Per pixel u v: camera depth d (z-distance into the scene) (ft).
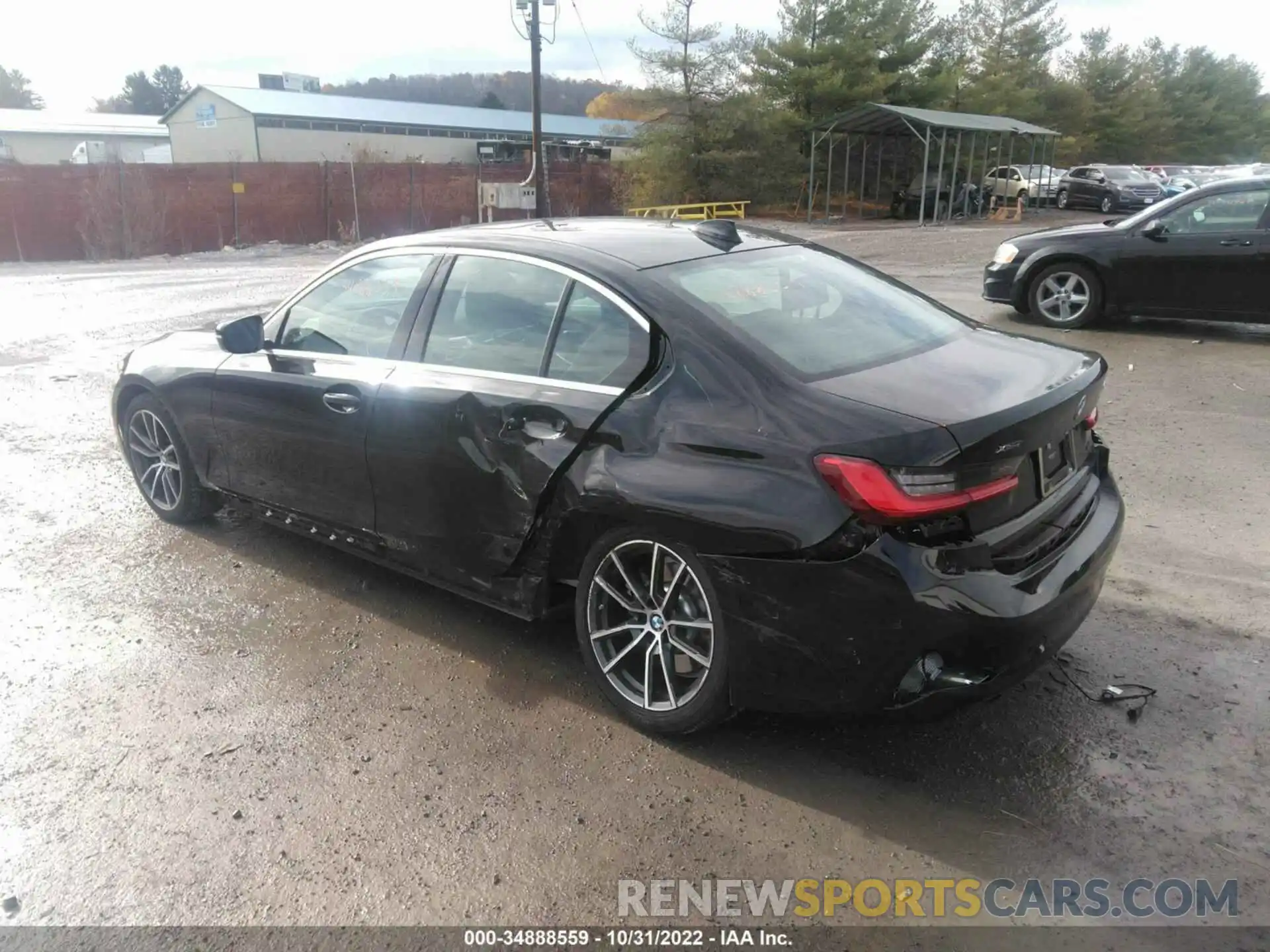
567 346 11.19
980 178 127.65
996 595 8.94
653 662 10.65
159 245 88.07
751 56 127.24
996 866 8.72
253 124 163.94
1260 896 8.30
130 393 16.96
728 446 9.59
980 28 184.44
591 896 8.46
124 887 8.59
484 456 11.47
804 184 126.00
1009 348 11.50
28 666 12.35
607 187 124.67
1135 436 21.08
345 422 13.00
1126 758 10.16
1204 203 30.14
